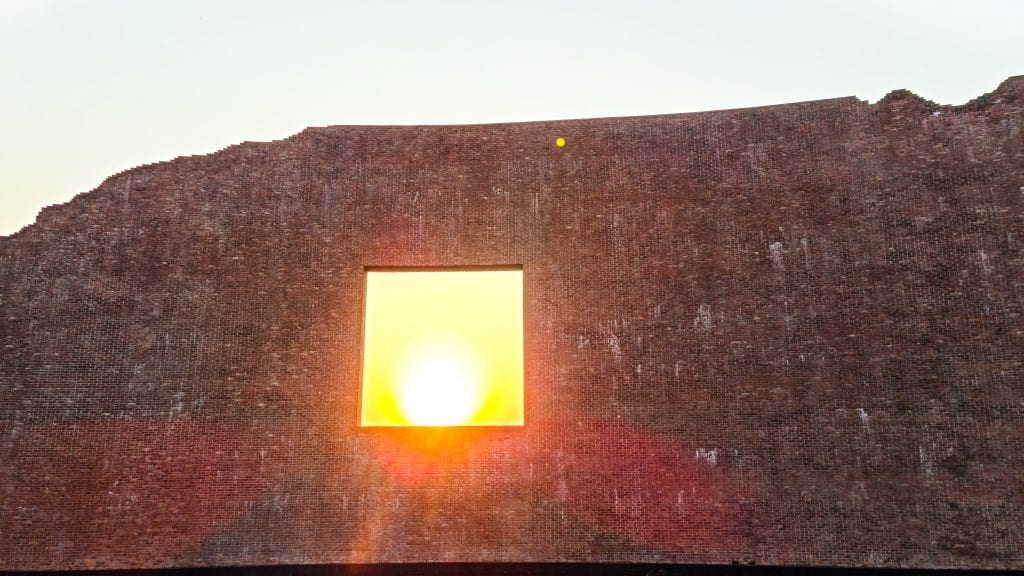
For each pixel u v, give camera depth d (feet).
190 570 49.85
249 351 52.70
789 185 53.11
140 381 52.34
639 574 49.32
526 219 54.39
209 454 51.11
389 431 51.11
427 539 49.39
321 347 52.75
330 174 55.57
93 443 51.39
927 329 49.55
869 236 51.44
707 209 53.52
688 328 51.78
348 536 49.60
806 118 53.88
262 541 49.62
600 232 53.83
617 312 52.47
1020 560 45.50
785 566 47.62
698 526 48.70
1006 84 51.80
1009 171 50.55
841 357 50.08
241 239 54.60
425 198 55.06
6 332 53.21
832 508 48.01
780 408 49.88
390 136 56.18
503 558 48.91
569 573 49.65
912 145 52.13
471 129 56.13
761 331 51.21
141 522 50.14
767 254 52.29
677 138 54.85
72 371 52.60
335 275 53.93
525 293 53.26
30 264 54.39
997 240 49.85
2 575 49.42
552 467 50.21
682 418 50.44
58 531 50.06
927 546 46.62
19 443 51.39
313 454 50.88
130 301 53.67
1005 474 46.80
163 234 54.75
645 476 49.78
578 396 51.29
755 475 49.08
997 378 48.11
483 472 50.29
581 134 55.57
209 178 55.62
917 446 48.08
